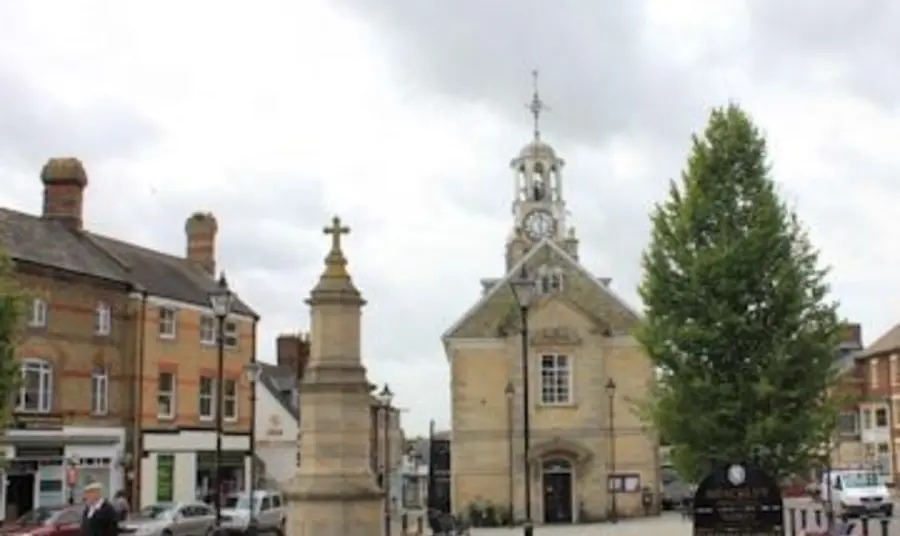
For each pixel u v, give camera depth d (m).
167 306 46.59
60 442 40.03
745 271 27.59
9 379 25.47
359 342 22.48
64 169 45.50
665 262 28.47
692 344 27.69
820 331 27.78
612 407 51.56
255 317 53.47
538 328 52.09
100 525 17.45
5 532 32.00
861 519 32.56
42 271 39.78
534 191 65.44
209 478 49.03
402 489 75.88
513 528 48.66
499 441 51.66
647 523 47.38
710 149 28.59
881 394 73.50
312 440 21.98
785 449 27.25
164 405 46.31
